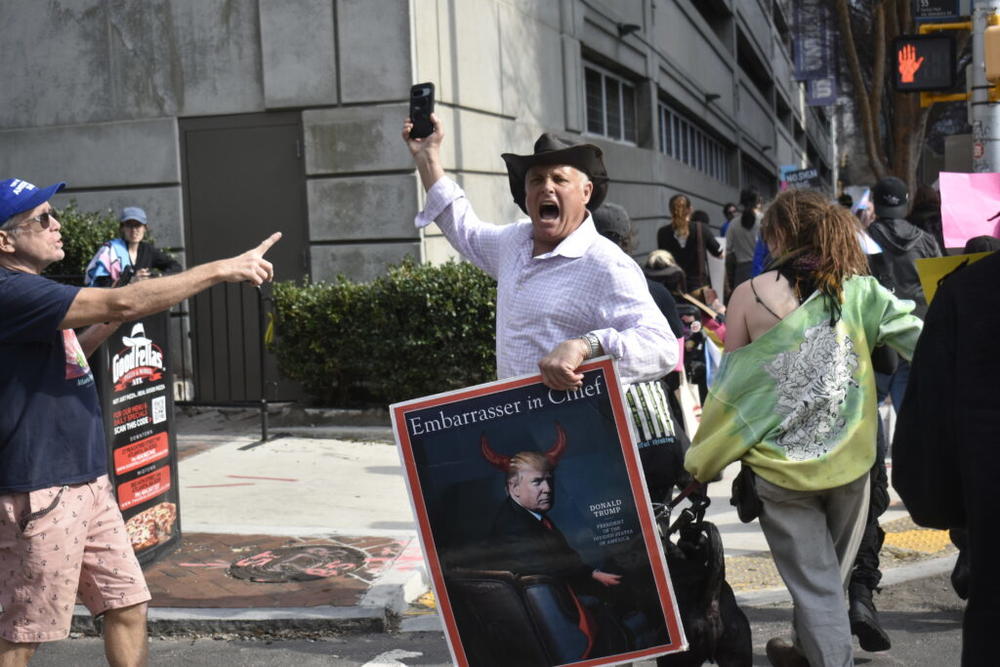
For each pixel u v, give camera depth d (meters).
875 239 7.14
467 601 3.28
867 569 4.32
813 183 22.12
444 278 8.91
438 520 3.28
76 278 9.53
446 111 10.27
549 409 3.25
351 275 9.96
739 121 30.81
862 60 30.58
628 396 3.66
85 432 3.72
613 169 16.17
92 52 10.70
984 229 3.30
